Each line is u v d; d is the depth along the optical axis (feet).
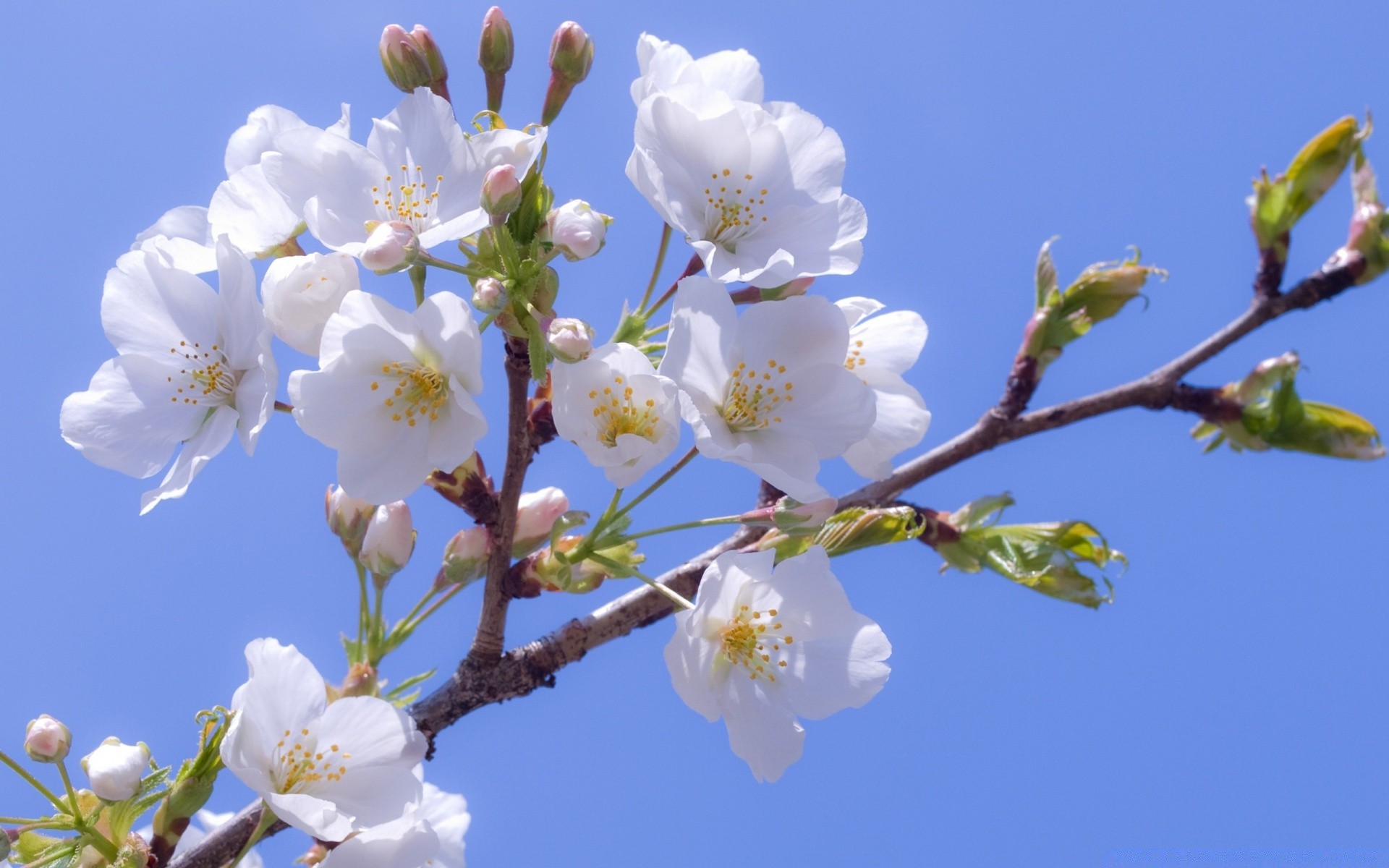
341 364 2.78
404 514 2.86
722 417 2.82
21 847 2.81
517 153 2.81
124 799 2.78
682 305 2.80
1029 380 3.03
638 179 2.81
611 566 2.82
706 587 2.80
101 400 2.86
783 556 2.85
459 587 2.87
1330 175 3.06
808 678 2.85
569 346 2.75
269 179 2.82
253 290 2.81
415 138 2.83
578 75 2.90
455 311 2.77
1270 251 3.07
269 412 2.79
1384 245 3.07
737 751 2.83
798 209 2.86
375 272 2.77
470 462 2.85
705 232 2.84
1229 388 3.07
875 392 2.91
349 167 2.82
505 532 2.83
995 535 2.99
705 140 2.85
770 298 2.88
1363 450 3.05
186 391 2.85
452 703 2.86
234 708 2.77
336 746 2.79
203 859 2.81
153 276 2.86
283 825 2.82
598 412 2.77
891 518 2.89
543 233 2.79
